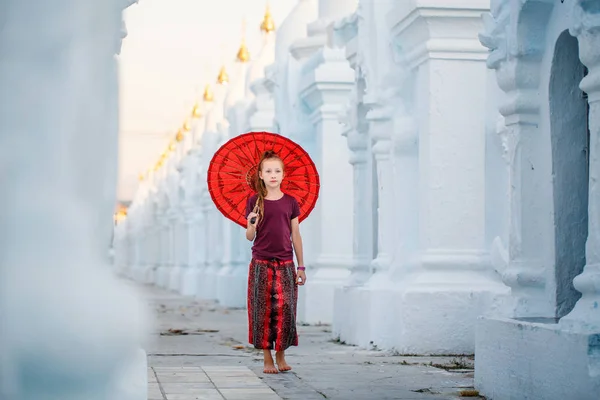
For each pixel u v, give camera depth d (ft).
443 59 39.14
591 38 22.08
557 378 21.70
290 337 31.24
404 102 41.86
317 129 60.90
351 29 50.01
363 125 46.73
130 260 233.14
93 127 13.79
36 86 13.52
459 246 38.93
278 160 30.37
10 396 13.16
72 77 13.61
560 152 26.04
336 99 58.54
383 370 32.76
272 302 30.89
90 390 13.62
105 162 13.97
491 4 28.53
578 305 22.33
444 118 39.09
